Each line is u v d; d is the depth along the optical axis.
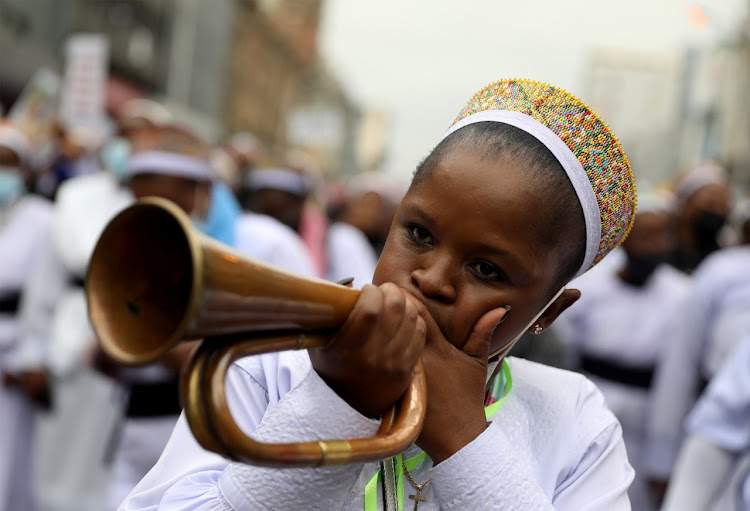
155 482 1.46
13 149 5.30
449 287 1.23
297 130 22.67
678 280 5.60
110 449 3.99
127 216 0.89
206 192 3.98
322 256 5.34
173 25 33.66
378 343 1.04
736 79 28.53
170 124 3.92
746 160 27.00
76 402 5.76
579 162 1.30
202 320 0.86
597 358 5.43
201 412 0.91
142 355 0.86
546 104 1.32
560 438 1.46
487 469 1.22
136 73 30.78
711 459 3.04
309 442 0.98
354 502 1.33
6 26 21.42
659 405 4.80
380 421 1.12
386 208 8.02
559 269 1.32
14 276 5.25
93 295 0.90
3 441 5.11
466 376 1.24
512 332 1.29
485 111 1.34
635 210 1.46
